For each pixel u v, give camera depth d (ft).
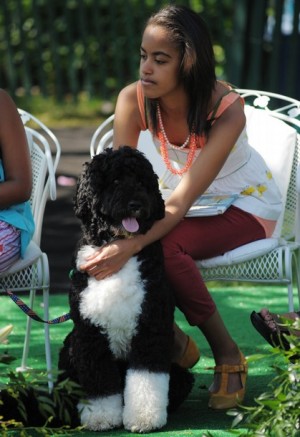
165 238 15.99
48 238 30.86
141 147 17.90
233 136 16.07
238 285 25.71
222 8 47.01
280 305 23.52
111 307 14.32
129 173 14.46
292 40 43.62
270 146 18.04
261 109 19.44
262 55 43.96
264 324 15.80
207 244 16.34
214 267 16.70
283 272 16.71
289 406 12.62
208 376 18.10
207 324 16.21
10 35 50.37
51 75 51.90
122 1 50.01
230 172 16.92
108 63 51.19
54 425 14.97
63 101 50.55
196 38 15.65
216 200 16.65
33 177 18.16
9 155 16.35
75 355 14.79
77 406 14.94
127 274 14.40
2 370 18.28
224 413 15.88
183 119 16.42
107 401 14.78
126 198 14.17
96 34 50.06
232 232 16.51
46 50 51.67
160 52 15.64
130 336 14.56
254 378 17.84
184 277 15.80
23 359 18.22
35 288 16.56
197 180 15.71
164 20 15.67
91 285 14.52
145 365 14.60
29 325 18.10
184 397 15.84
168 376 14.90
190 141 16.56
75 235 31.22
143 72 15.81
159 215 14.89
